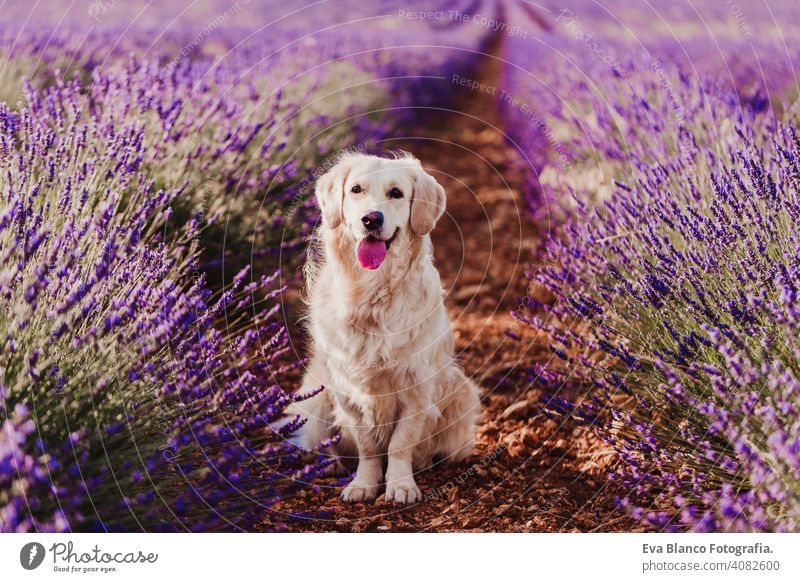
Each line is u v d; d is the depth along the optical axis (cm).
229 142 450
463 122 1104
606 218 407
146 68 489
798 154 304
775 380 220
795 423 220
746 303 267
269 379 327
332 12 1520
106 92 450
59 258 252
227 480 248
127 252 294
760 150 336
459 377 334
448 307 529
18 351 230
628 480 272
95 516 215
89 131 355
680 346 273
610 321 342
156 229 378
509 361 438
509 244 630
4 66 479
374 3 1689
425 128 1048
